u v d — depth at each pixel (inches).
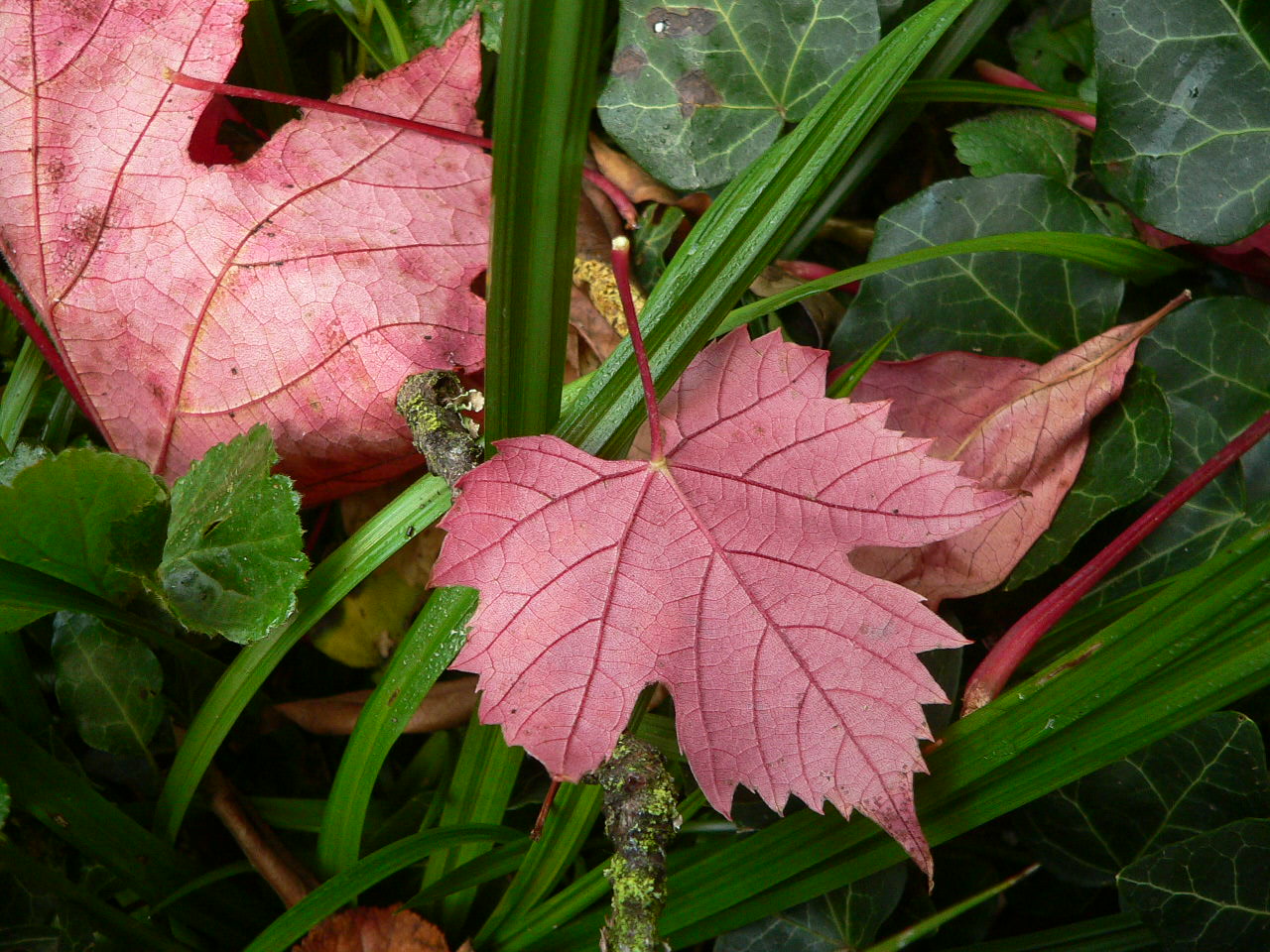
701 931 7.8
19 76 7.8
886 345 8.6
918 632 6.5
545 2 5.7
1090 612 8.2
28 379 8.9
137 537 7.8
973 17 9.3
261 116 9.8
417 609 8.8
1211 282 9.4
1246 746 8.0
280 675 9.6
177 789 8.0
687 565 6.7
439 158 8.1
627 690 6.4
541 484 6.7
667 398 7.2
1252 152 8.2
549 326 6.7
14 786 7.3
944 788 7.2
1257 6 8.1
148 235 7.8
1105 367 8.5
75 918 7.6
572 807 7.7
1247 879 7.7
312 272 7.8
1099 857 8.5
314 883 8.2
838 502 6.9
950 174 10.7
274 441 8.0
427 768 9.1
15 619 7.3
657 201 9.8
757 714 6.5
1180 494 7.9
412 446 8.1
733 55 9.1
